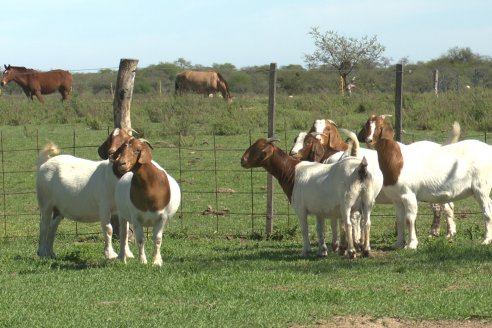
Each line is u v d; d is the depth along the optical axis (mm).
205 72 47969
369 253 13086
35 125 34281
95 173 13711
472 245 13883
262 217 18203
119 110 16266
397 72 16094
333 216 13227
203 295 10422
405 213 14086
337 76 65188
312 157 14695
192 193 20891
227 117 33000
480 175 14227
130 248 14500
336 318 9320
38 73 44406
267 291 10586
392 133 15812
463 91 38375
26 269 12617
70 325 9102
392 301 9984
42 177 14055
